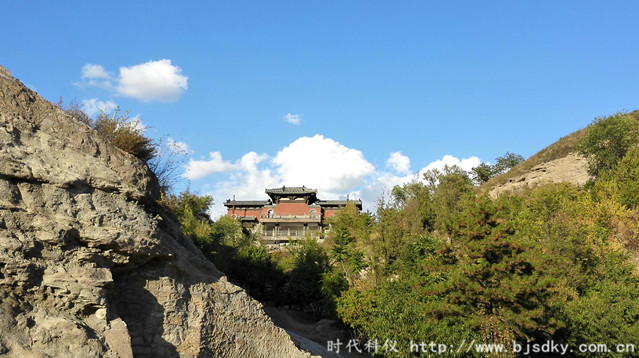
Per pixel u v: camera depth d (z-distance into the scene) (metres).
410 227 44.84
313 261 44.97
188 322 15.91
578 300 29.62
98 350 11.27
